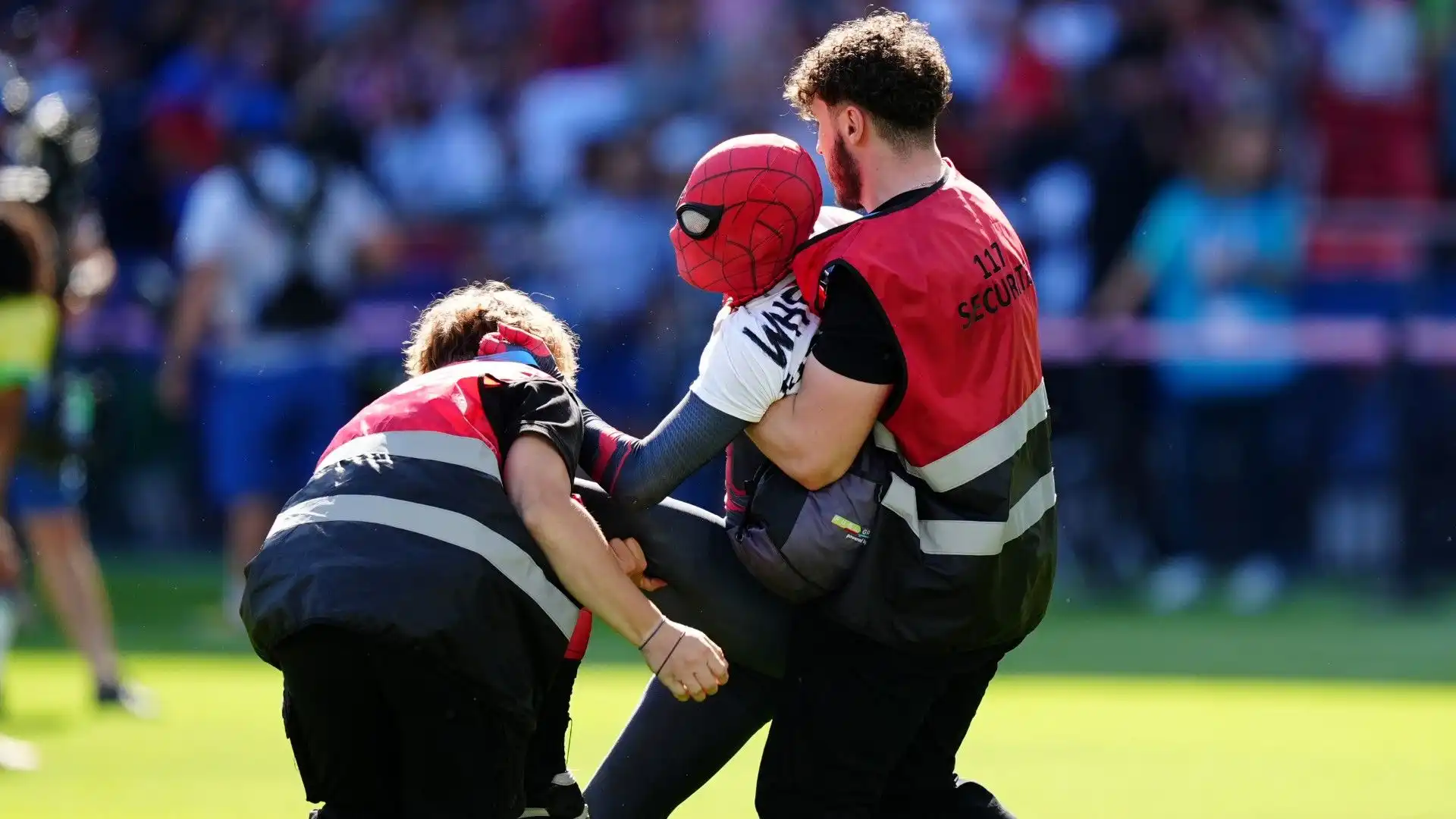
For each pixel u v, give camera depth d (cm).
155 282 4109
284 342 3456
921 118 1345
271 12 4631
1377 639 3394
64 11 4706
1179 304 3794
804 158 1335
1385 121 4247
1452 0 4306
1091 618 3638
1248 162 3800
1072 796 2064
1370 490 3756
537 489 1257
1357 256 3803
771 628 1412
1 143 3019
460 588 1218
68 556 2614
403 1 4712
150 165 4331
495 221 4222
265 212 3450
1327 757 2323
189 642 3322
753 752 2402
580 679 2892
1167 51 4116
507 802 1259
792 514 1312
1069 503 3800
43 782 2086
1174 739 2458
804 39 4400
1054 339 3809
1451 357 3744
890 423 1298
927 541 1305
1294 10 4275
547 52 4650
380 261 3750
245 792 2025
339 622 1194
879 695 1334
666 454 1330
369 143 4472
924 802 1440
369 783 1287
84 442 2652
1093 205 3941
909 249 1289
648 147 4088
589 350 3891
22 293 2305
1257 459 3784
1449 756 2334
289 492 3503
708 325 3806
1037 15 4316
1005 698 2794
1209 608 3741
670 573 1397
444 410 1281
